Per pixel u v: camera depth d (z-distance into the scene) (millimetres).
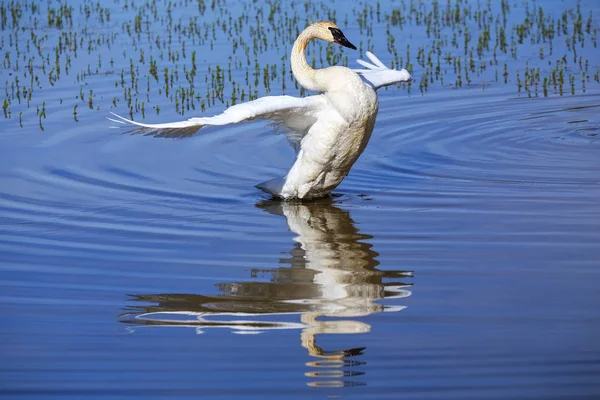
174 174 16266
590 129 18875
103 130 18797
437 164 16781
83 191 15266
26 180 15805
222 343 9672
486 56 24875
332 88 14062
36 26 28562
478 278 11242
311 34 14711
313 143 14234
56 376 9000
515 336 9609
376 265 11812
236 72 23188
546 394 8430
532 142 18047
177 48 25766
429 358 9180
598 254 11898
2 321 10320
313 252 12359
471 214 13797
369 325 10000
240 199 14945
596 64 23781
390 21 28812
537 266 11570
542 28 27328
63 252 12508
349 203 14633
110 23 28984
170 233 13258
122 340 9797
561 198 14461
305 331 9906
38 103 20719
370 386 8656
